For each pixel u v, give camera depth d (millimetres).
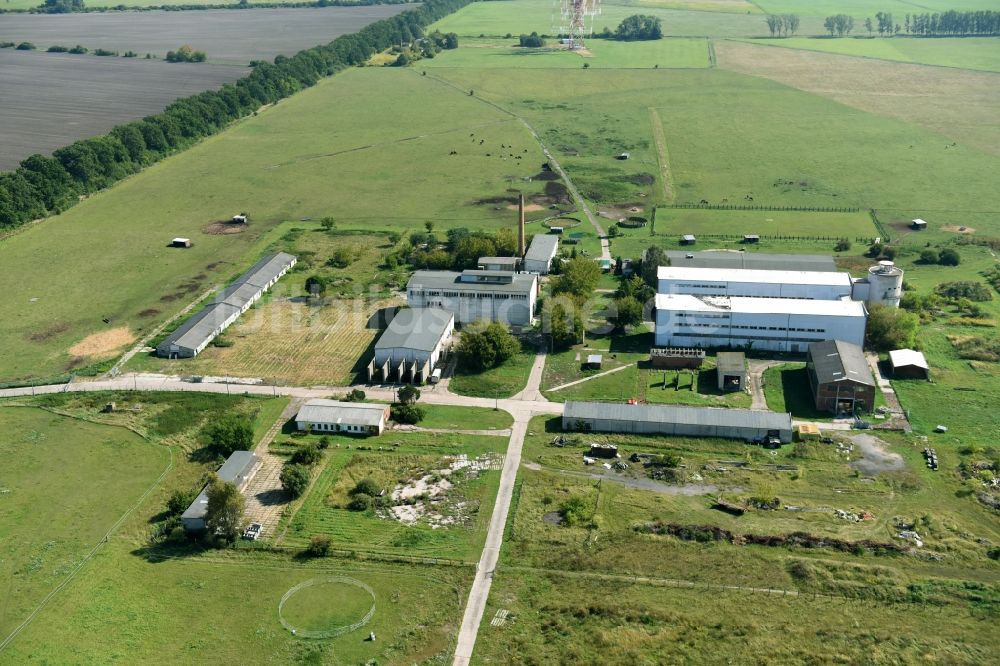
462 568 128500
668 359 185875
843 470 149625
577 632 116062
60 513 142375
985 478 146000
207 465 155250
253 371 188750
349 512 142000
